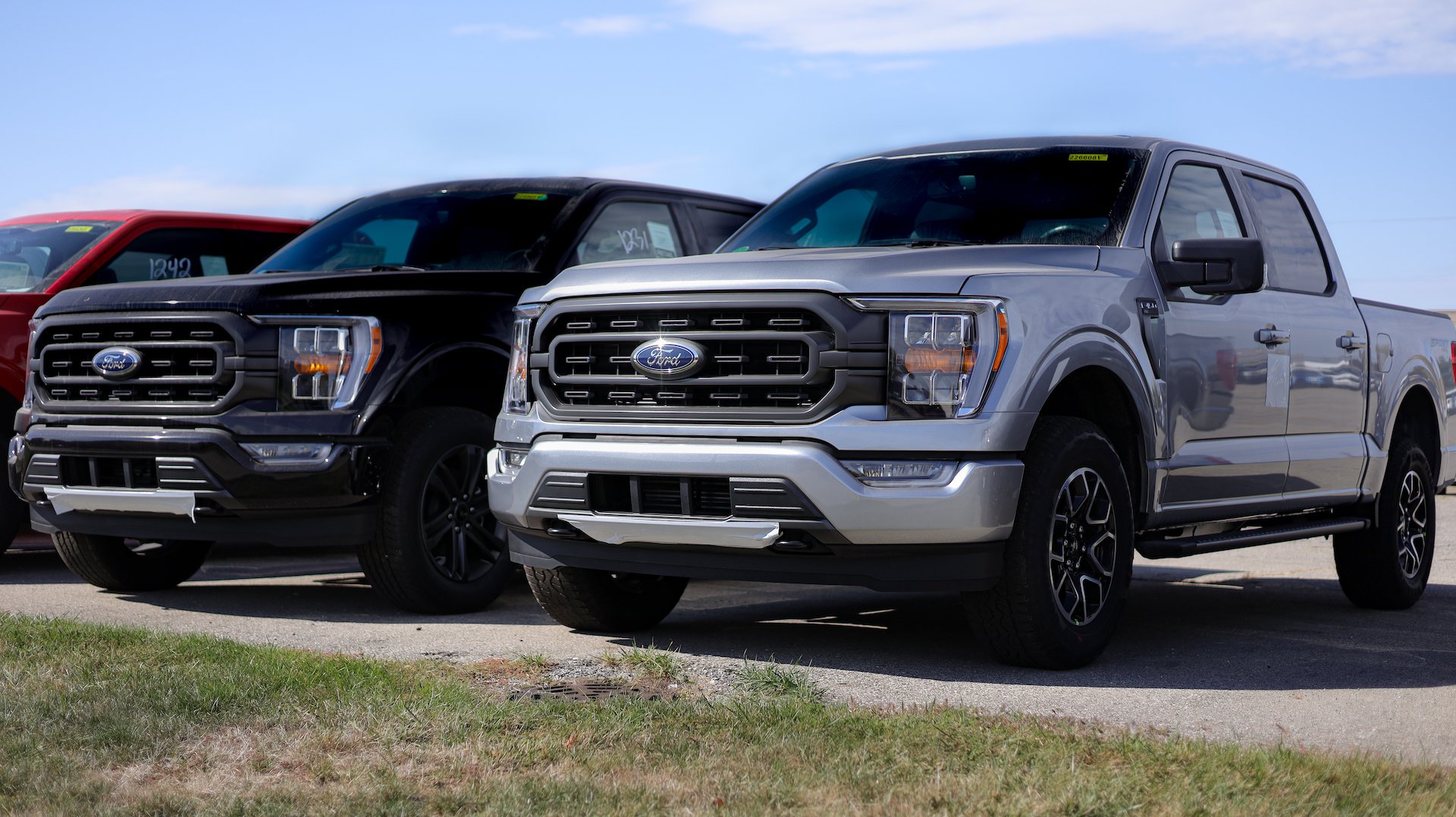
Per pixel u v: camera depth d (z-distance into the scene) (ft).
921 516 15.66
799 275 16.29
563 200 24.81
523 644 18.44
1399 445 23.95
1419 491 24.35
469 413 21.33
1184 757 11.80
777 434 16.15
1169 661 17.76
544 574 18.98
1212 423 19.25
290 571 26.58
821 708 13.42
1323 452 21.61
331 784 11.08
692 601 23.34
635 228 25.38
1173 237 19.44
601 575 19.10
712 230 26.91
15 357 25.48
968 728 12.69
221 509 20.01
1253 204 21.70
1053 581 16.75
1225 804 10.51
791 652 18.12
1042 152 20.36
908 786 10.96
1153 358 18.03
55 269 27.12
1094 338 17.03
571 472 17.30
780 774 11.31
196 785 11.06
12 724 12.46
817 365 16.03
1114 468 17.33
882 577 16.08
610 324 17.44
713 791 10.83
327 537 20.16
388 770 11.34
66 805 10.41
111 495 20.57
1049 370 16.29
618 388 17.34
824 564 16.26
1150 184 19.35
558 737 12.35
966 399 15.81
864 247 19.44
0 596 22.56
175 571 23.66
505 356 21.79
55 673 14.37
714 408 16.58
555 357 17.75
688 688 15.14
